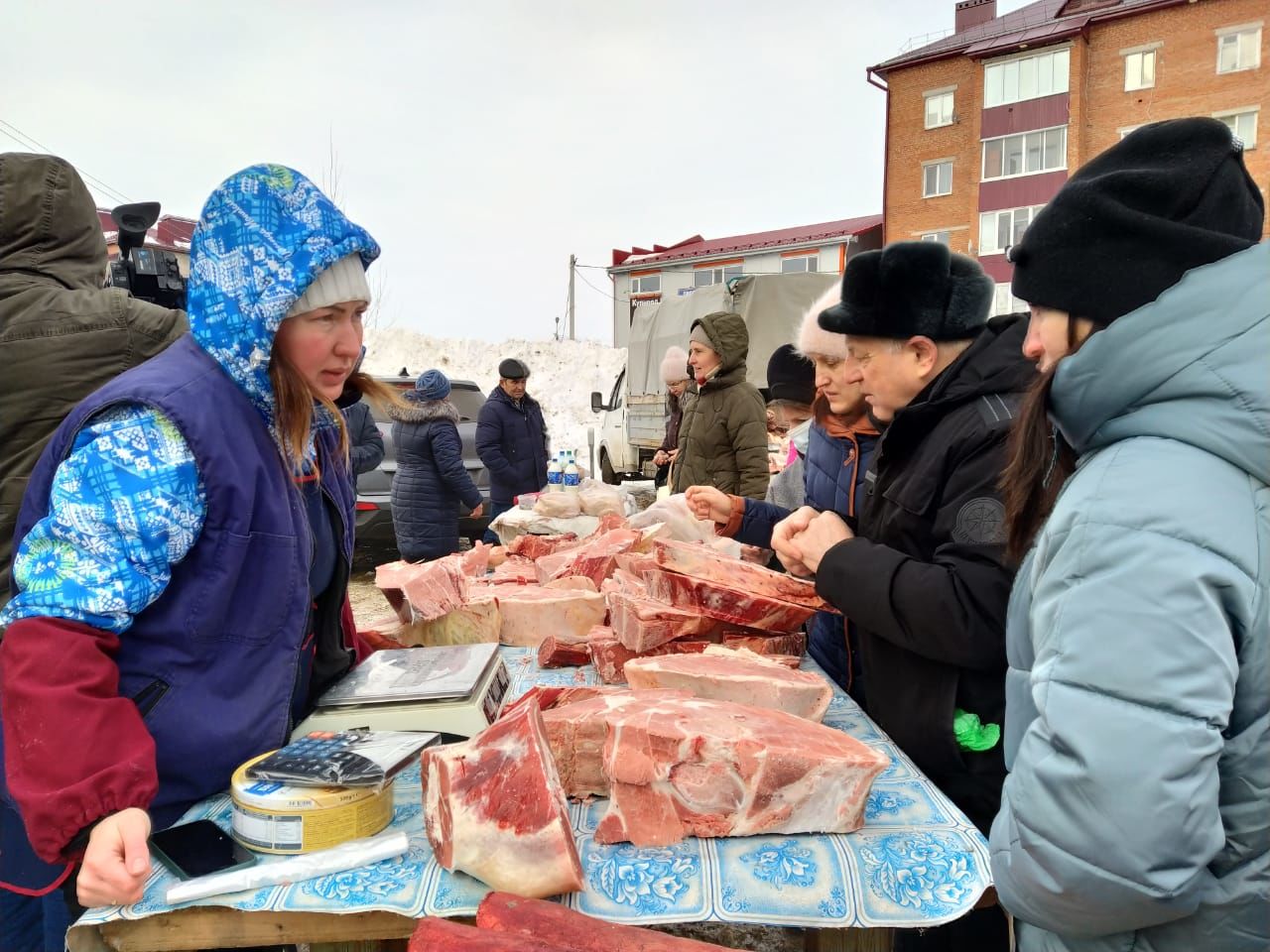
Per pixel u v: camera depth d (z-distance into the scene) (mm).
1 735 1531
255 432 1552
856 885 1313
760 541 2939
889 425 1990
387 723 1747
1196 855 906
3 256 2289
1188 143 1062
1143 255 1032
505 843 1284
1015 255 1179
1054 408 1094
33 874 1617
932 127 27234
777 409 4082
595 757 1539
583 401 22047
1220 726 898
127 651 1480
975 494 1691
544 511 4602
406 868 1359
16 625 1343
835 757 1402
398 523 6230
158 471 1410
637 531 3139
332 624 1937
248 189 1500
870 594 1727
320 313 1554
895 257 1927
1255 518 930
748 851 1387
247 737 1549
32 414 2178
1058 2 26828
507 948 1084
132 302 2316
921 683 1767
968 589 1623
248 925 1311
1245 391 933
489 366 22922
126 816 1286
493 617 2477
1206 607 897
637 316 13281
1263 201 1109
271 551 1551
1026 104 25422
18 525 1523
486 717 1802
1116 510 953
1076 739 926
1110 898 928
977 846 1387
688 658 1943
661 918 1271
